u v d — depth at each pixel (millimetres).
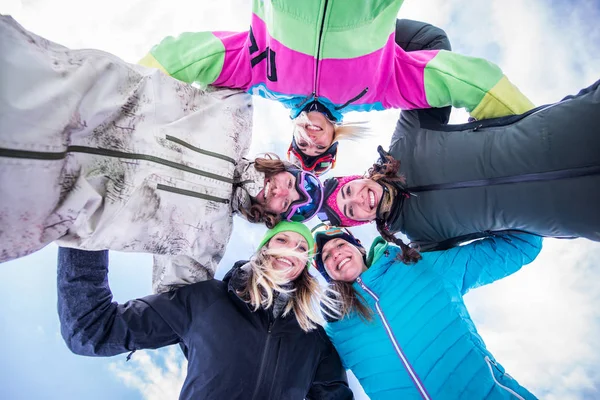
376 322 1531
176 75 1305
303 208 1450
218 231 1229
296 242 1449
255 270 1365
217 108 1227
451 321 1470
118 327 1186
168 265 1339
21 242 730
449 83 1390
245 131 1309
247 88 1436
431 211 1558
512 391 1366
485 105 1417
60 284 1100
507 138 1340
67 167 791
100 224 875
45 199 733
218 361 1257
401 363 1439
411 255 1579
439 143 1531
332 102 1470
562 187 1212
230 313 1339
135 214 937
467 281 1591
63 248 1099
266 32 1275
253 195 1292
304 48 1232
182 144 1034
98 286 1133
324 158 1790
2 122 632
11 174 655
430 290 1526
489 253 1557
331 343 1592
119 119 899
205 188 1095
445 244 1625
